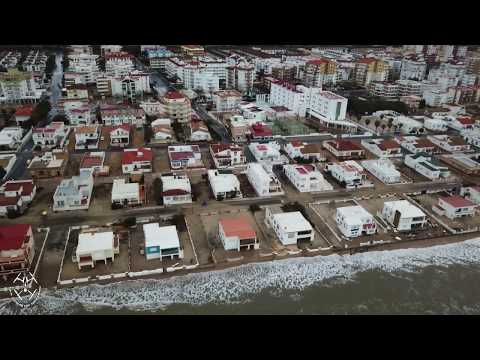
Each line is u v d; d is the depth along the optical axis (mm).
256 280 86562
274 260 91938
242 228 95062
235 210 109250
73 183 110562
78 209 106500
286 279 87188
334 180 128875
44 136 146500
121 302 79438
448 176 133625
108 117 169750
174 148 141875
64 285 81938
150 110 184750
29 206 107250
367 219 101125
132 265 87750
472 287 87312
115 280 84188
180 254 90188
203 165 133875
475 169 136000
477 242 101938
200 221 103875
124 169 127438
